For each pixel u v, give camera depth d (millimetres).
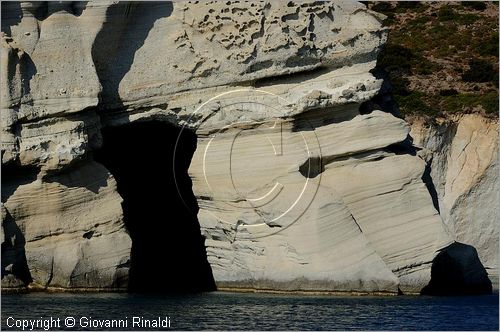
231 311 47250
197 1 55531
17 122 53031
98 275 53875
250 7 54812
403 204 53875
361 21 56000
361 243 52750
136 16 56125
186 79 55469
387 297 52125
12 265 52875
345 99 54250
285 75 55156
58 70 53875
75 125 53656
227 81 55094
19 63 53156
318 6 55250
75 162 53594
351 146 54219
